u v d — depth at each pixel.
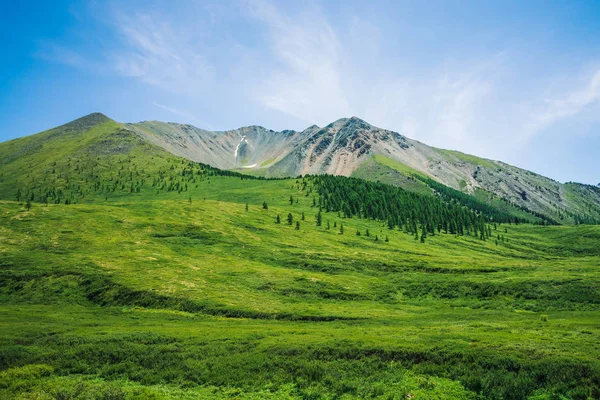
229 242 139.75
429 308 74.06
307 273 102.50
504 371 27.20
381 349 33.34
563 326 43.88
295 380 29.09
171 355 35.16
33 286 77.19
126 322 56.25
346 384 27.56
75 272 84.12
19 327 46.44
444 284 89.38
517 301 71.56
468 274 103.56
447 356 30.78
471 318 58.22
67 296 74.44
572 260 128.88
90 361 34.22
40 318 55.97
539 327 44.19
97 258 97.94
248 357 33.78
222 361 33.31
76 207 157.12
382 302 80.62
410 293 87.62
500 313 62.41
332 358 32.72
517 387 25.03
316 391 26.80
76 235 120.19
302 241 158.50
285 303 74.94
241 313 65.12
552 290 72.62
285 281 90.75
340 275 104.75
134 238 128.38
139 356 35.00
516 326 45.78
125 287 76.75
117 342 39.50
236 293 79.00
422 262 124.00
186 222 160.00
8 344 38.47
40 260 90.94
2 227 118.38
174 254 115.12
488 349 31.50
